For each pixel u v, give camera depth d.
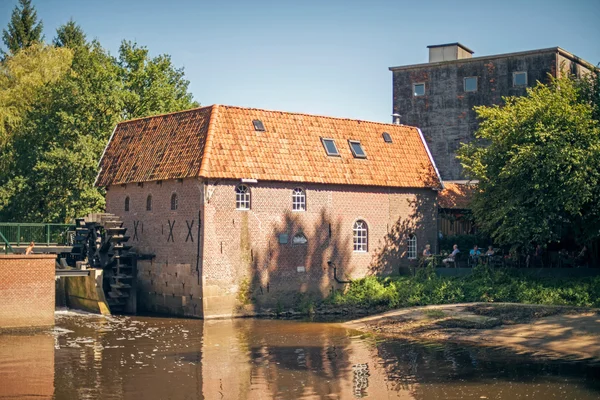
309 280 36.31
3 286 30.23
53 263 31.27
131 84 49.88
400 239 39.66
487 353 24.92
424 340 27.59
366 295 36.62
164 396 19.72
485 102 50.91
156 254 36.28
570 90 35.62
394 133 41.25
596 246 36.22
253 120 35.91
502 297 33.75
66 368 22.81
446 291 35.31
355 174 37.84
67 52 56.66
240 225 34.34
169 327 31.06
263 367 22.98
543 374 21.77
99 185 39.66
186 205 34.44
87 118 47.72
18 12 72.12
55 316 34.91
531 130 34.84
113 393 19.98
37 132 48.88
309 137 37.38
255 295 34.72
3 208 49.78
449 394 19.69
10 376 21.78
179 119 36.94
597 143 32.81
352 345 26.66
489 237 42.06
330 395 19.72
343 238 37.53
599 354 24.42
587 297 32.03
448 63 52.12
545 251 37.88
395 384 20.77
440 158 52.31
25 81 53.28
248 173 34.25
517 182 34.78
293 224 35.91
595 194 32.81
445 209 42.44
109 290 37.06
